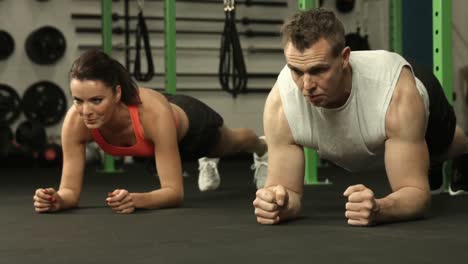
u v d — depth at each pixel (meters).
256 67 7.07
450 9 2.96
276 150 2.04
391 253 1.47
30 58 6.51
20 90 6.50
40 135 6.18
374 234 1.74
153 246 1.61
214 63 6.95
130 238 1.74
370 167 2.20
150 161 3.49
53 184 4.03
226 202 2.71
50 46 6.54
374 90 1.90
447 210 2.29
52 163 5.93
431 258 1.41
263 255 1.47
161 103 2.40
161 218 2.13
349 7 7.07
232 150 3.11
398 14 5.33
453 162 2.88
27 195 3.21
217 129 2.89
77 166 2.42
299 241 1.65
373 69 1.91
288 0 7.16
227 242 1.66
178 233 1.81
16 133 6.23
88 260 1.45
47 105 6.47
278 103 2.01
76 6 6.67
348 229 1.83
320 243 1.62
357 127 1.93
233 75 4.12
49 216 2.22
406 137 1.90
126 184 3.94
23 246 1.65
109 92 2.18
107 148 2.46
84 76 2.12
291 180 2.03
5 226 2.01
